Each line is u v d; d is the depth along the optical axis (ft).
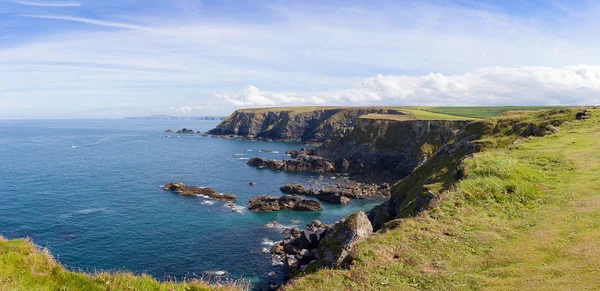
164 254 153.28
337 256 71.92
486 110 559.79
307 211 225.76
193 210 217.97
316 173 364.17
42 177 301.84
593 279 40.22
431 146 349.00
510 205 72.43
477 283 44.98
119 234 174.19
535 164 94.79
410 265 53.16
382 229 72.38
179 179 311.27
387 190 287.69
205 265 143.95
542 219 62.69
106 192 255.50
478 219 67.41
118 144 604.90
